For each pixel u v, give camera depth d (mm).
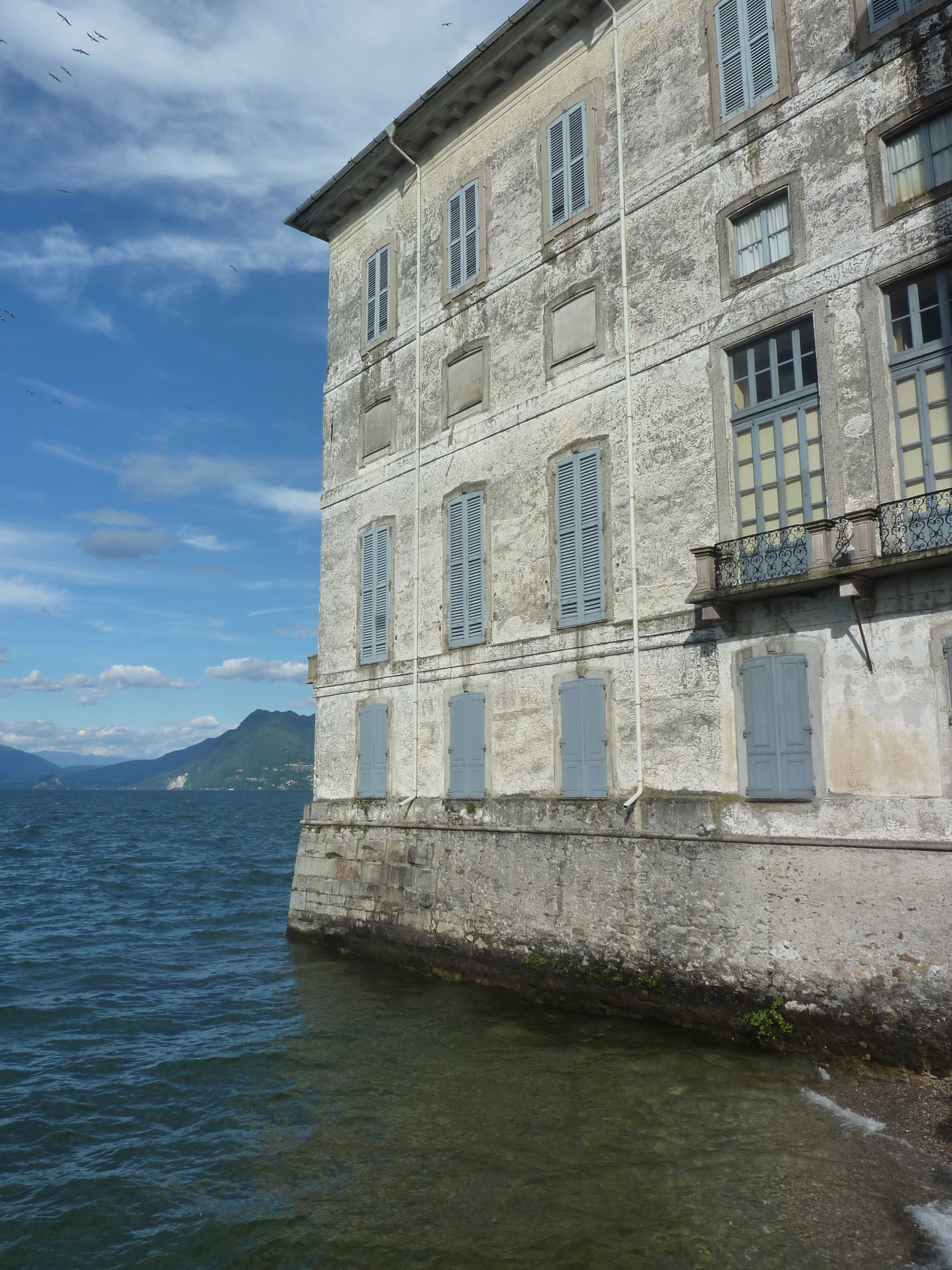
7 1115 11523
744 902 12312
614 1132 9758
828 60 12961
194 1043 14391
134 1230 8477
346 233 23484
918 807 10836
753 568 12867
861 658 11562
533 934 15242
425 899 17656
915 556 10484
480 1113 10602
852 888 11242
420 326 20344
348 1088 11820
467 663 17812
